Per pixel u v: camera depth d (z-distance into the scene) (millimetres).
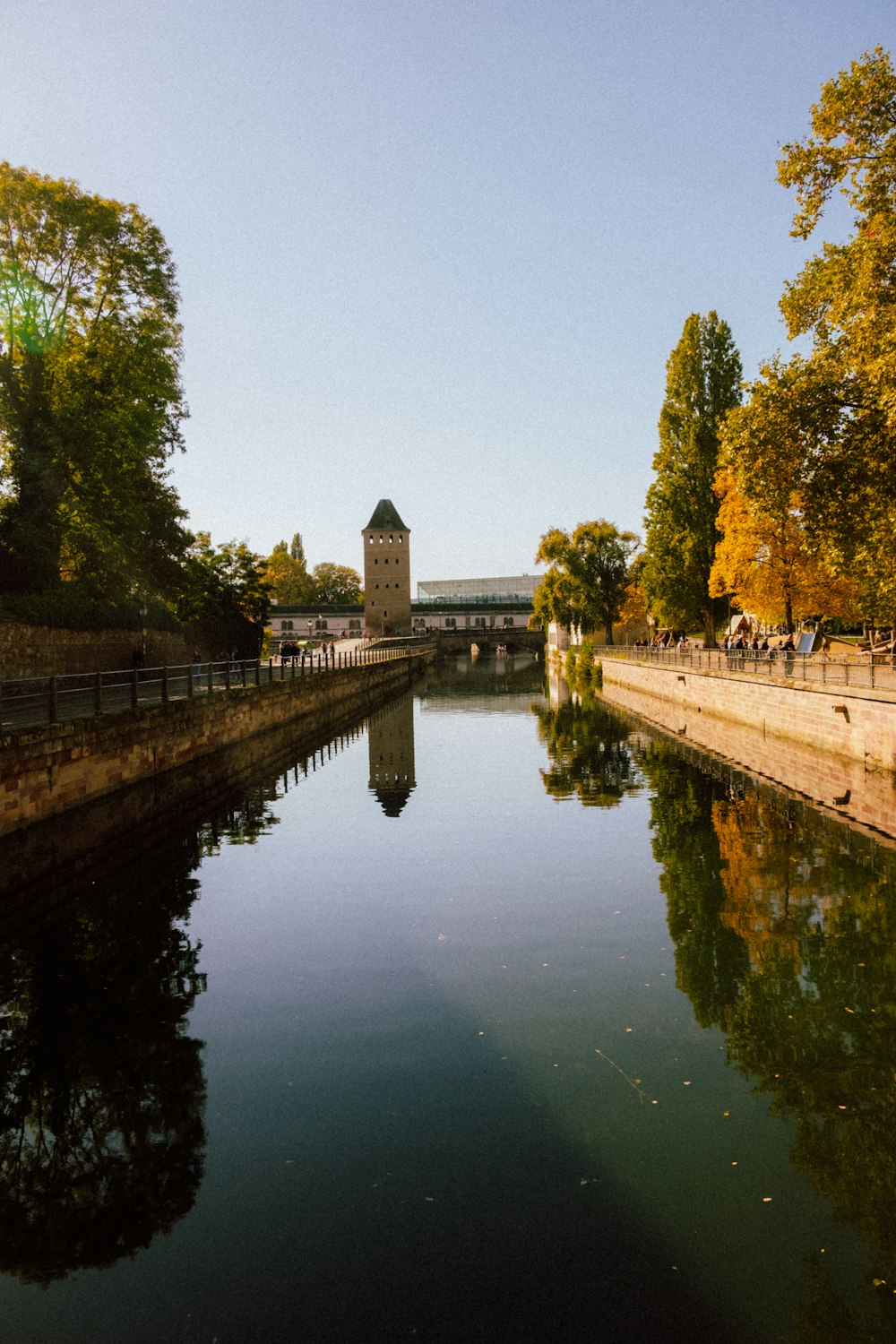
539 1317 4516
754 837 14906
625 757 25000
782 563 29875
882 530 14805
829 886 12008
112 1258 5086
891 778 16484
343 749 28562
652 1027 7961
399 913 11391
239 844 15312
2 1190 5793
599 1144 6109
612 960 9609
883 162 14328
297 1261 5012
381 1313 4582
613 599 58656
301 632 118562
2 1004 8688
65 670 26031
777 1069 7152
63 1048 7754
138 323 27922
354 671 44844
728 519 30781
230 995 8820
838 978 8945
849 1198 5473
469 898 12016
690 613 40062
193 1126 6418
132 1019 8305
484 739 30438
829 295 15703
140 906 11797
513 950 9961
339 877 13141
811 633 28969
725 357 38781
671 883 12438
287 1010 8461
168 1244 5172
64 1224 5426
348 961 9711
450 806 18531
